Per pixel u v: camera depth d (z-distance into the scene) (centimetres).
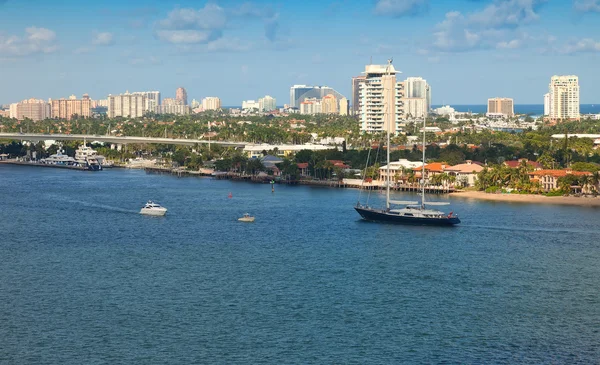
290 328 17750
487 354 16300
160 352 16362
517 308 19275
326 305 19450
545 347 16688
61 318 18450
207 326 17888
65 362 15862
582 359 16062
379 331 17588
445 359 16050
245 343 16838
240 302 19688
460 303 19675
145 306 19362
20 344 16788
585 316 18688
